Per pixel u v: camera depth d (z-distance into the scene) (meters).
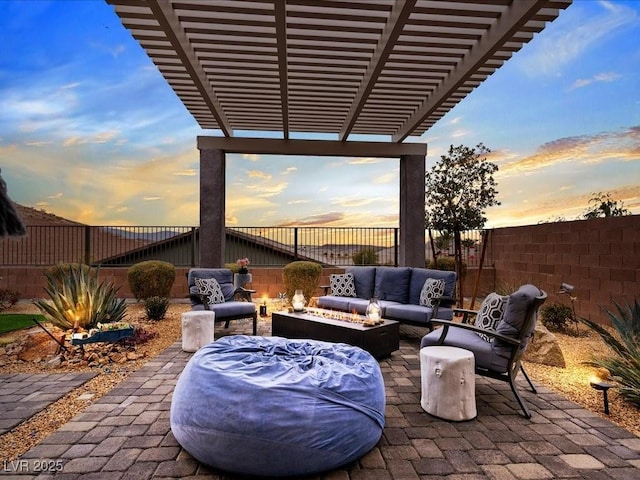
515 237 8.74
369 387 2.51
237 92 5.98
